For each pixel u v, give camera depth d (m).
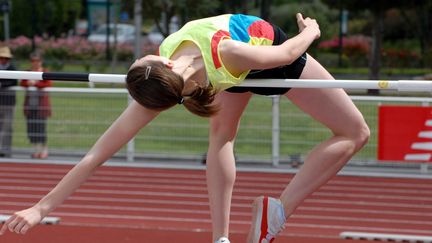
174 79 7.97
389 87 8.96
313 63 9.33
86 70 50.88
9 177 23.72
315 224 18.27
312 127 24.59
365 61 52.59
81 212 19.16
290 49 8.57
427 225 18.39
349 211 19.83
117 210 19.52
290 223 18.34
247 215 19.08
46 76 9.62
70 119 25.39
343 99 9.28
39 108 25.39
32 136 25.58
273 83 8.79
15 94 25.41
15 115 25.58
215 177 10.07
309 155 9.54
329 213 19.53
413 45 58.47
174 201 20.72
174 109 25.75
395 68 51.12
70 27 63.19
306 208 20.09
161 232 16.77
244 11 39.19
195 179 23.70
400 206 20.50
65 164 25.44
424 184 23.28
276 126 24.73
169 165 25.31
